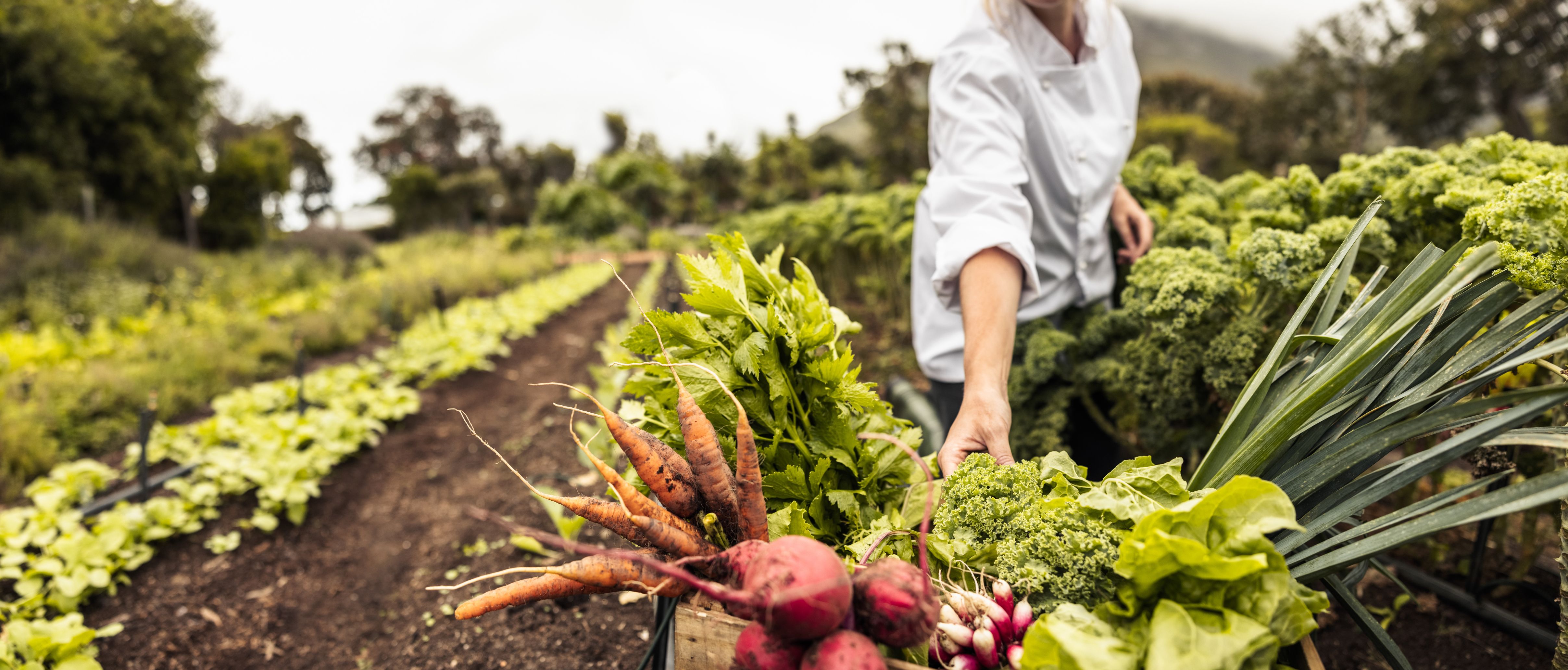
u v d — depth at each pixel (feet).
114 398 19.67
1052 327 8.10
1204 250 7.85
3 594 9.91
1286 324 6.77
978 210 5.93
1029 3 6.61
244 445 14.24
